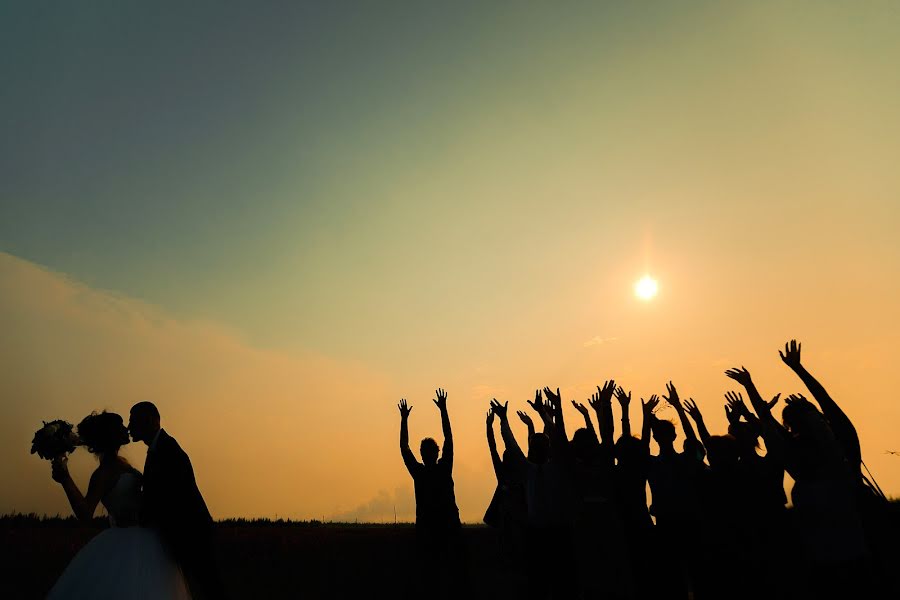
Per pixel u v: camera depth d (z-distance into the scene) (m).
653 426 8.23
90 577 5.42
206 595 5.81
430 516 9.35
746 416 7.82
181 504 5.86
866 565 5.56
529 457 8.29
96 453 5.95
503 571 11.49
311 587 12.91
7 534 17.73
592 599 7.41
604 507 7.70
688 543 7.63
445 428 9.77
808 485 6.04
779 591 7.07
